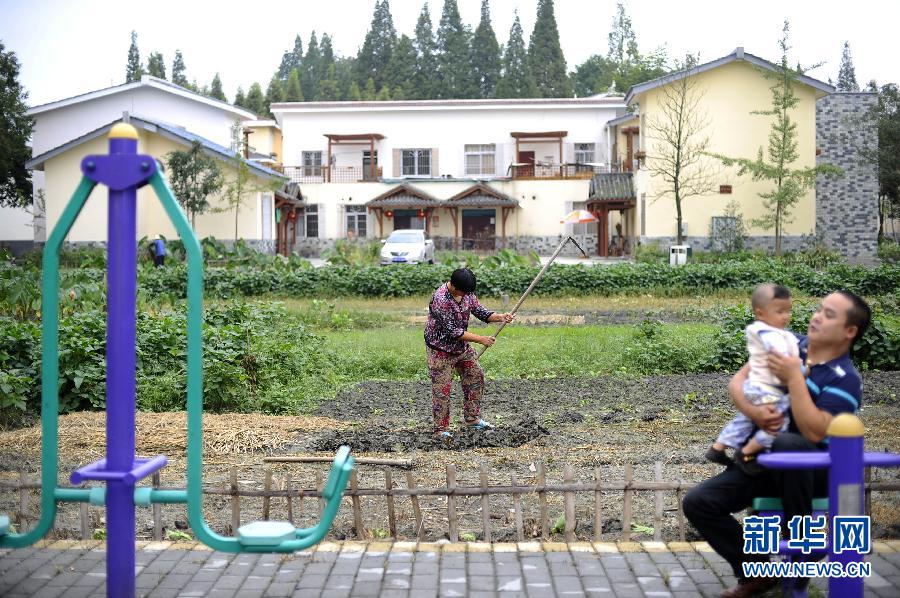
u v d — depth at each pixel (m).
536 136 43.81
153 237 33.47
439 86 69.94
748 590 3.92
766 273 21.47
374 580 4.25
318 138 44.28
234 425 7.82
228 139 41.16
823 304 3.68
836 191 33.94
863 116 33.50
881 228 40.91
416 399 9.64
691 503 3.89
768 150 31.67
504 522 5.36
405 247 31.97
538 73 69.81
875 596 4.01
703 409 8.82
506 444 7.31
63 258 30.09
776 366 3.53
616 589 4.12
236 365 9.40
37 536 3.74
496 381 10.66
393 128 44.28
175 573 4.37
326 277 21.58
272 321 12.98
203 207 32.97
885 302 17.06
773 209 31.30
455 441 7.32
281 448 7.21
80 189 3.61
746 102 31.73
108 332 3.64
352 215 42.75
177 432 7.57
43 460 3.74
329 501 3.70
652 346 11.63
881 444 7.17
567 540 4.83
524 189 41.81
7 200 40.62
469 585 4.18
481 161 44.44
